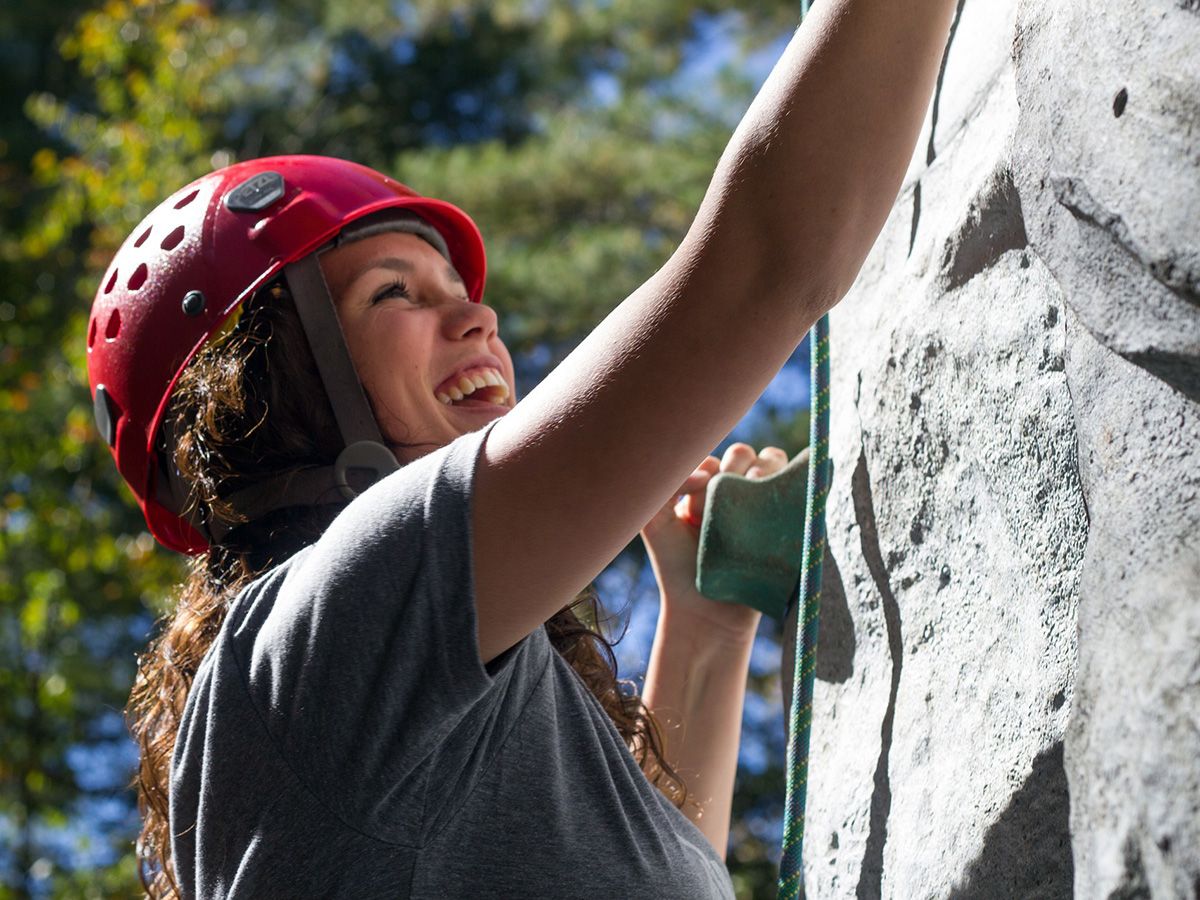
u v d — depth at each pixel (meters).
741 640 1.81
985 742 1.10
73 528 7.76
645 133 11.51
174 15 8.05
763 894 9.08
